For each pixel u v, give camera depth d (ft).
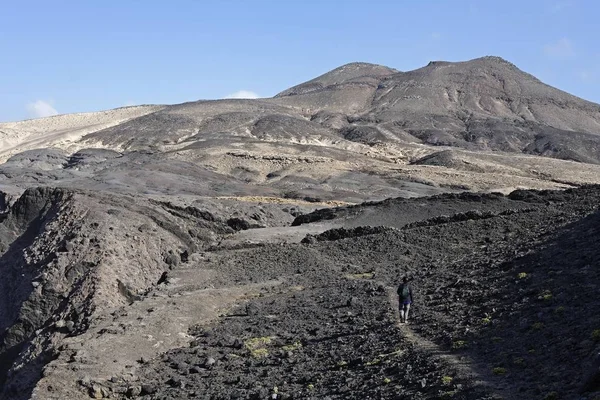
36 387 49.21
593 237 60.23
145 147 591.78
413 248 96.12
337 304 66.64
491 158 500.33
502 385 32.50
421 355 40.96
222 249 112.47
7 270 111.75
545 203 124.57
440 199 145.18
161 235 114.32
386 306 61.21
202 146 528.22
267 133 647.97
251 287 81.66
